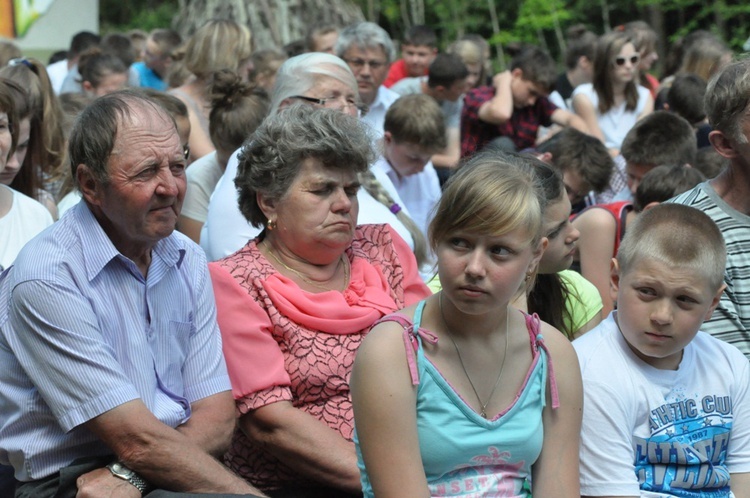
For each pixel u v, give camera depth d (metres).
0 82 4.24
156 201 3.10
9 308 3.14
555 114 8.76
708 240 3.01
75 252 3.15
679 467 3.08
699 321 3.01
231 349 3.40
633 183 5.84
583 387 2.96
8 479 3.39
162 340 3.27
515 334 2.67
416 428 2.53
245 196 3.66
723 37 18.62
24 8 13.73
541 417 2.67
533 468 2.70
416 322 2.59
